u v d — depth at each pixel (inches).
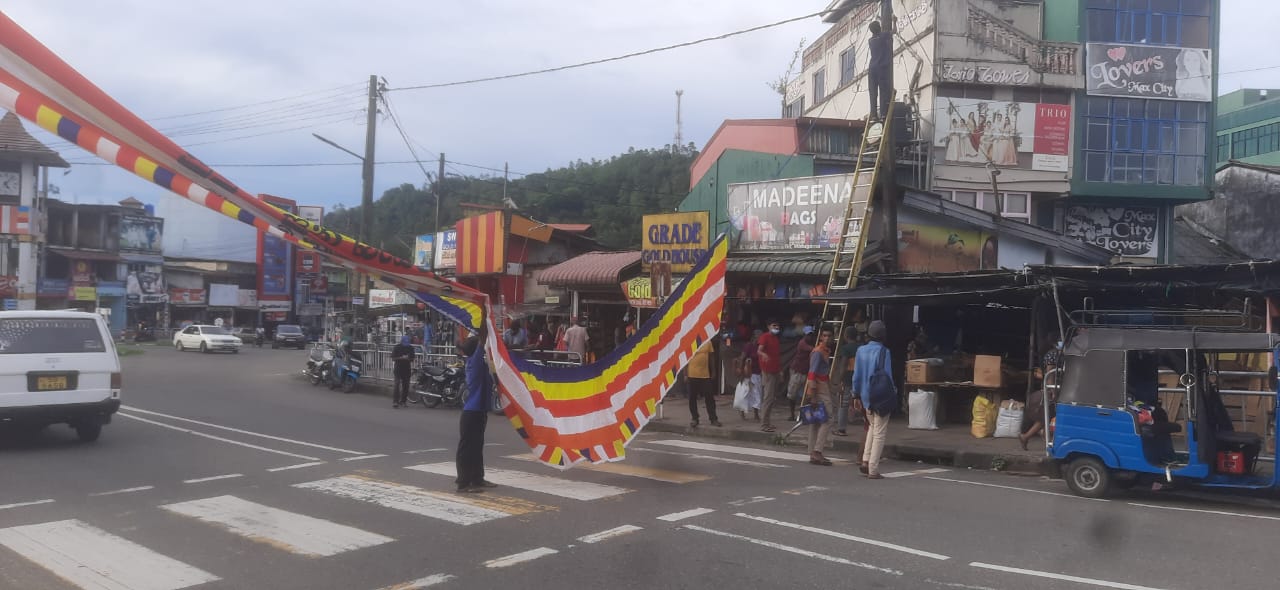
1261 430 485.7
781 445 538.6
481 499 334.3
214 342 1756.9
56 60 211.6
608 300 885.2
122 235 2068.2
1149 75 938.7
